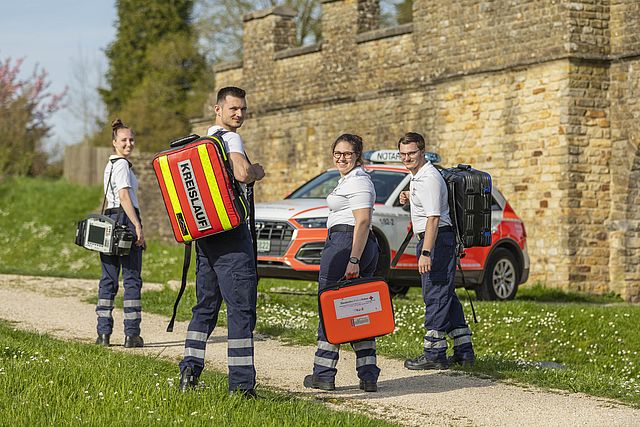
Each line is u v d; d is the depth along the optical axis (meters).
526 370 9.83
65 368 8.52
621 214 20.05
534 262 20.66
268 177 28.91
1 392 7.57
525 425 7.57
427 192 9.80
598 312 14.62
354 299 8.35
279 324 12.76
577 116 20.06
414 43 23.91
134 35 57.47
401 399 8.43
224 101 7.80
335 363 8.77
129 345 11.05
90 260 28.00
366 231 8.43
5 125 40.91
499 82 21.44
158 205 31.70
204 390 7.77
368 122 25.41
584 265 20.16
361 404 8.20
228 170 7.48
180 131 50.22
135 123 50.62
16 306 14.12
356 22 25.81
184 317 13.51
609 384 9.29
